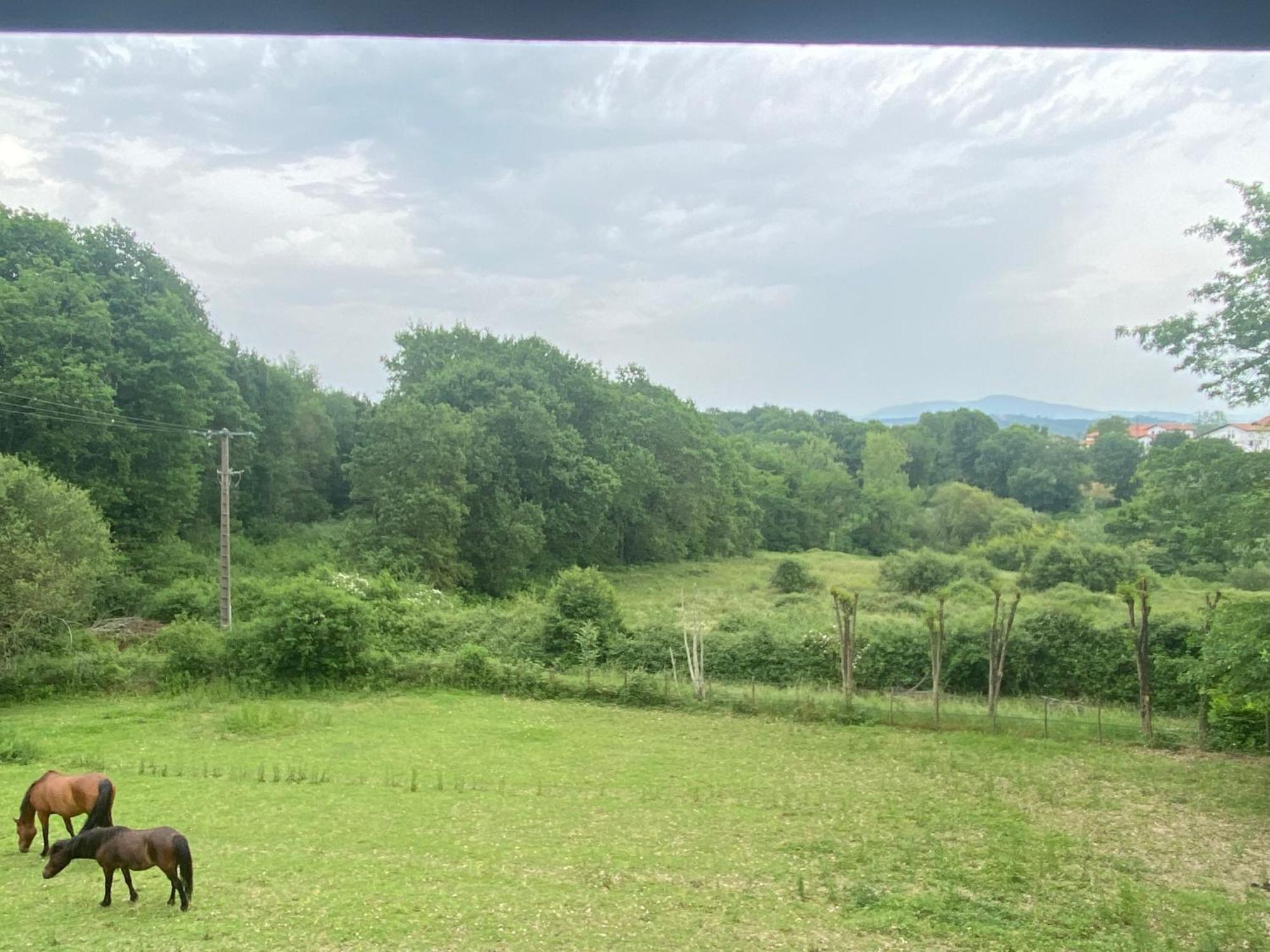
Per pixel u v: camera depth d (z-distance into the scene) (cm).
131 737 1962
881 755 1867
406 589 3616
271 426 5519
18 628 2434
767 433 12519
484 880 1082
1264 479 1562
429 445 4625
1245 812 1459
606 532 6209
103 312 3756
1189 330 1546
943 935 923
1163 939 912
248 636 2552
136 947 845
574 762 1792
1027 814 1438
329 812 1395
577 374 6309
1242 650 1541
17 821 1152
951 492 7625
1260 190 1474
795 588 5062
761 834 1312
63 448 3491
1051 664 2459
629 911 984
